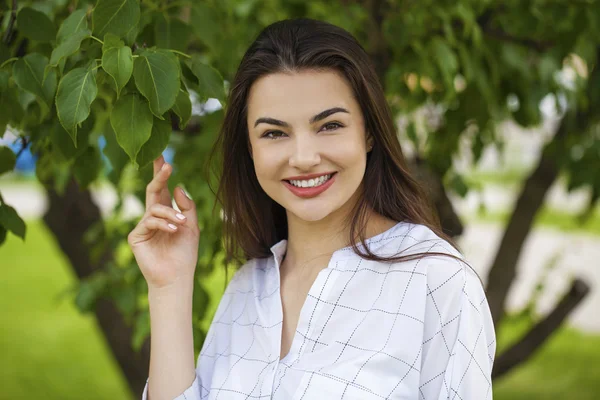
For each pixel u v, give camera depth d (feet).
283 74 4.41
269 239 5.39
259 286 5.17
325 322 4.54
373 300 4.49
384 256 4.57
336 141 4.43
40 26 5.11
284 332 4.88
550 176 9.75
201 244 6.16
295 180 4.51
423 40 7.37
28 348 21.08
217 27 6.00
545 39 7.87
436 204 8.34
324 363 4.43
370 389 4.25
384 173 4.81
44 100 4.72
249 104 4.62
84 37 4.51
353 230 4.71
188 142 6.91
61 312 24.68
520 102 7.93
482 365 4.34
